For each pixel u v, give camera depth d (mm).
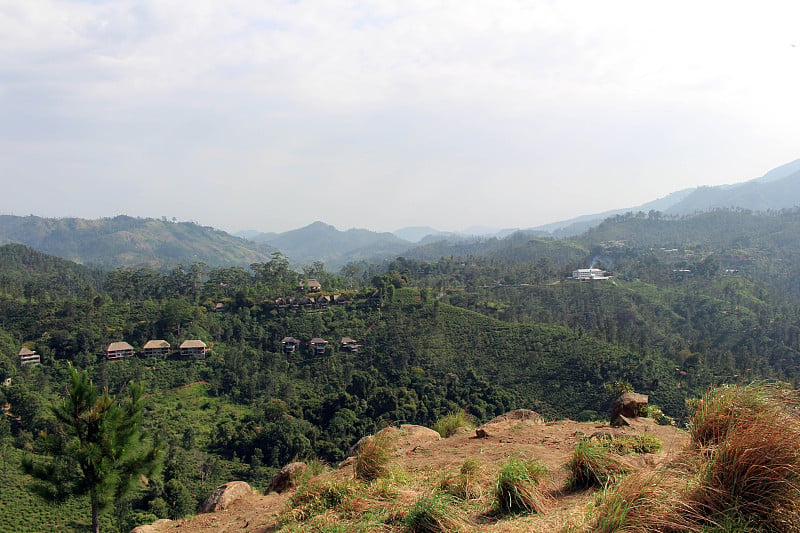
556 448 8977
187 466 41500
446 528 5586
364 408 54188
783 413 5352
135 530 7824
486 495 6691
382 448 8266
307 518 6945
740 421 5496
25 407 45781
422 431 11789
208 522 8008
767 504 4617
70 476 10719
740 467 4828
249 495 9258
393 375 64000
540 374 64375
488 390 60438
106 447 10758
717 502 4754
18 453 39250
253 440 47281
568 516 5332
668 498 4887
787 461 4688
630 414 10461
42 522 31391
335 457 46312
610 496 5184
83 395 10789
